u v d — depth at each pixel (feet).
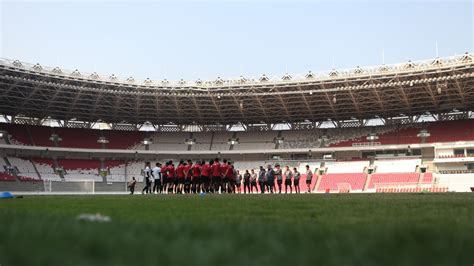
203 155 239.50
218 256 7.97
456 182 183.62
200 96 211.00
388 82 184.55
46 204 38.17
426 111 218.79
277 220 17.81
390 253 8.29
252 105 219.00
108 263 7.16
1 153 215.31
